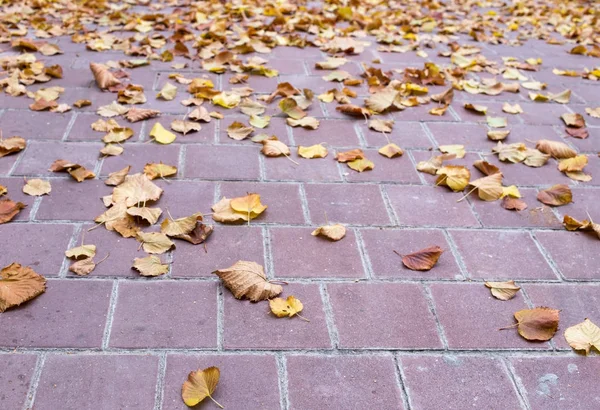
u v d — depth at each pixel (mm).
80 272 1749
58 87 2914
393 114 2939
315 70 3438
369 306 1720
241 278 1716
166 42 3734
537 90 3387
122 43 3598
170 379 1453
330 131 2717
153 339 1556
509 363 1570
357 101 3043
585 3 5949
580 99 3291
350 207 2168
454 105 3096
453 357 1574
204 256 1866
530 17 5168
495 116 3000
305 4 4941
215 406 1398
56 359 1481
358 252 1938
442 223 2121
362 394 1451
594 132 2889
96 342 1535
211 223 2023
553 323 1649
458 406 1439
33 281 1688
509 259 1960
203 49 3525
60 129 2564
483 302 1770
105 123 2598
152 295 1699
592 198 2338
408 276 1849
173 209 2078
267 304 1697
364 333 1625
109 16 4133
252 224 2035
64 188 2152
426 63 3434
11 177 2197
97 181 2211
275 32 4074
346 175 2369
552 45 4348
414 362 1551
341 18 4578
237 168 2359
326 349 1568
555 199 2273
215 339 1572
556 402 1466
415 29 4414
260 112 2814
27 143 2430
